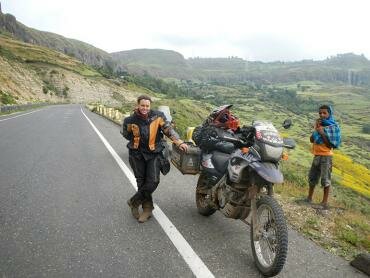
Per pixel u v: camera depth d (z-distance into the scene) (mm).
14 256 4402
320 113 7391
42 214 5891
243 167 4500
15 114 34656
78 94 127750
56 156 11203
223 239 5125
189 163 5918
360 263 4574
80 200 6711
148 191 5633
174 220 5785
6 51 136375
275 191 8281
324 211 7133
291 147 4504
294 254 4859
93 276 3998
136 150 5617
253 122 4699
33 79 99000
